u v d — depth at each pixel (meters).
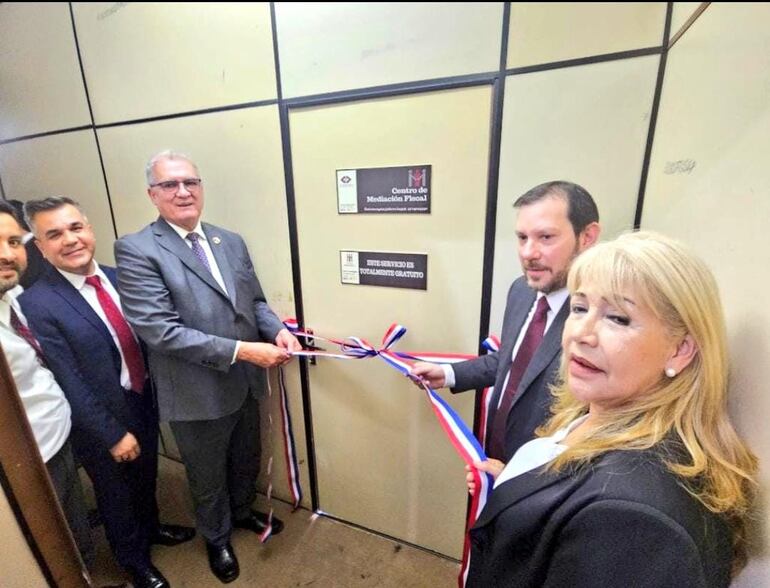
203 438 1.23
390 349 1.25
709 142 0.60
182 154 1.14
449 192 1.04
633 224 0.90
